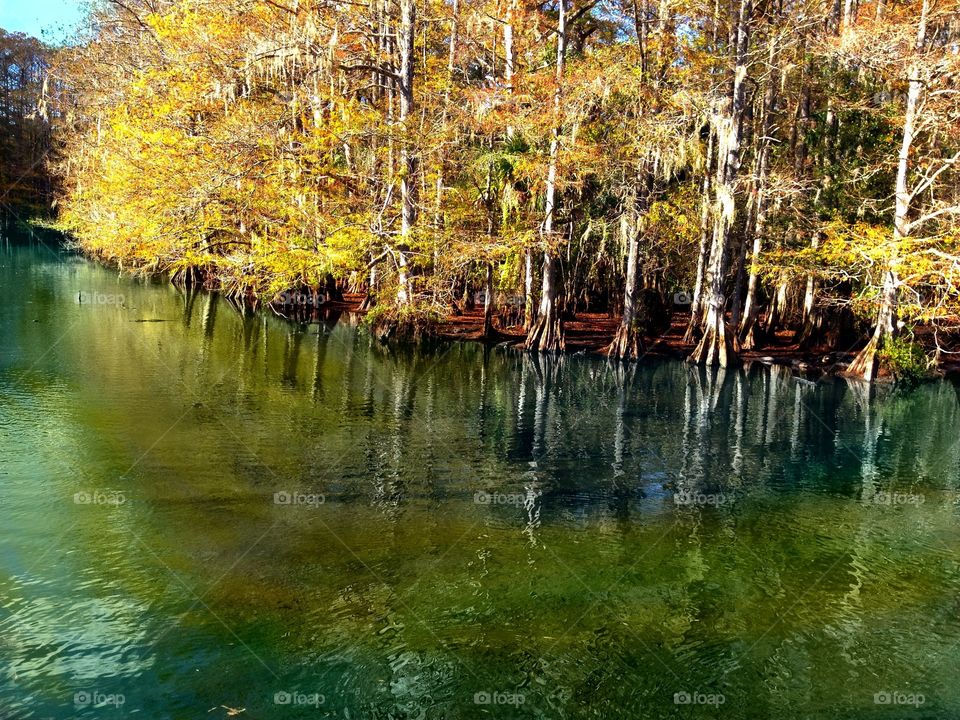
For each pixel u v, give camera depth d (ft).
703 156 66.95
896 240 55.77
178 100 76.74
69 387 41.22
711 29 76.23
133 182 74.59
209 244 78.18
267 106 75.72
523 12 77.36
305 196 70.49
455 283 76.84
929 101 58.08
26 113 173.27
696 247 76.95
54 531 22.79
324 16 69.56
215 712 15.14
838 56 60.80
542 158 63.82
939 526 27.32
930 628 19.84
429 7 80.33
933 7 58.70
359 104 74.84
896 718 16.02
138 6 92.58
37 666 16.26
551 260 65.87
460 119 68.44
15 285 89.76
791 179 64.75
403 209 67.00
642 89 62.80
